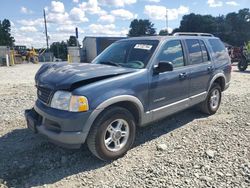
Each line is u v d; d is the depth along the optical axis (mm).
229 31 72312
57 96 3906
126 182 3617
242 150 4473
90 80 3959
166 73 4867
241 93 9141
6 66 26047
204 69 5895
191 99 5605
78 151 4500
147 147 4680
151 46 4891
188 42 5648
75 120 3725
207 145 4699
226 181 3590
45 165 4078
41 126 4109
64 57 53812
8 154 4406
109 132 4102
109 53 5359
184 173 3797
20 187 3543
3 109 6961
